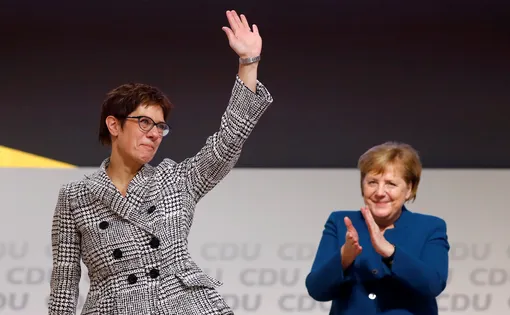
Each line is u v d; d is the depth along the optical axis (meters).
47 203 10.73
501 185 10.94
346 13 11.55
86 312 5.57
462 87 11.59
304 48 11.57
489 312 10.77
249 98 5.84
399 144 6.63
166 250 5.57
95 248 5.59
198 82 11.54
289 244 10.79
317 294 6.48
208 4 11.53
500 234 10.87
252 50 5.92
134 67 11.51
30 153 11.41
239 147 5.86
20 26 11.46
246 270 10.74
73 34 11.50
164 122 5.80
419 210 10.88
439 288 6.27
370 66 11.59
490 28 11.59
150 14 11.52
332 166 11.54
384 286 6.42
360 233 6.68
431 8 11.54
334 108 11.57
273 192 10.86
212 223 10.77
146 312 5.43
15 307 10.57
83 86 11.48
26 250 10.64
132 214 5.61
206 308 5.48
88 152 11.46
